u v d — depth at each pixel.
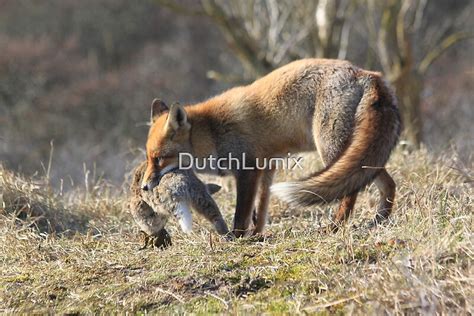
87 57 90.69
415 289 15.67
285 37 56.69
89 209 27.64
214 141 24.97
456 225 18.70
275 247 19.70
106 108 78.50
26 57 82.44
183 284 18.17
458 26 89.06
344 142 22.53
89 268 19.92
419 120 49.09
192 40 93.75
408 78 48.94
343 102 22.66
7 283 19.67
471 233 17.58
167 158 23.84
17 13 96.12
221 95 25.92
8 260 21.83
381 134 21.55
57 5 97.25
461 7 92.88
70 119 76.12
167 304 17.56
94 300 18.12
